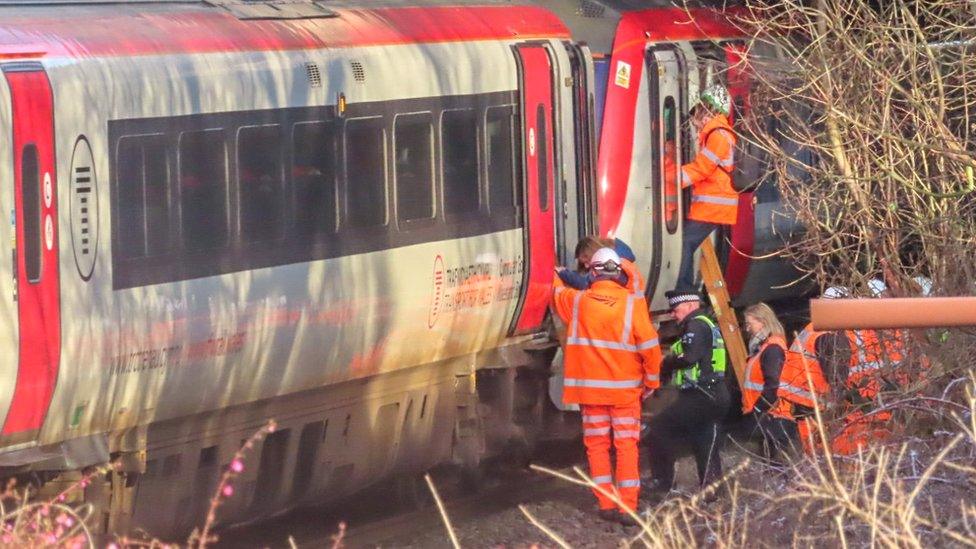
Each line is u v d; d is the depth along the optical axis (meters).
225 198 35.53
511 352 46.72
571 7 52.38
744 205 56.75
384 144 40.78
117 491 33.44
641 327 41.66
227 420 36.38
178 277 34.16
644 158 51.97
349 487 41.31
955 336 37.72
